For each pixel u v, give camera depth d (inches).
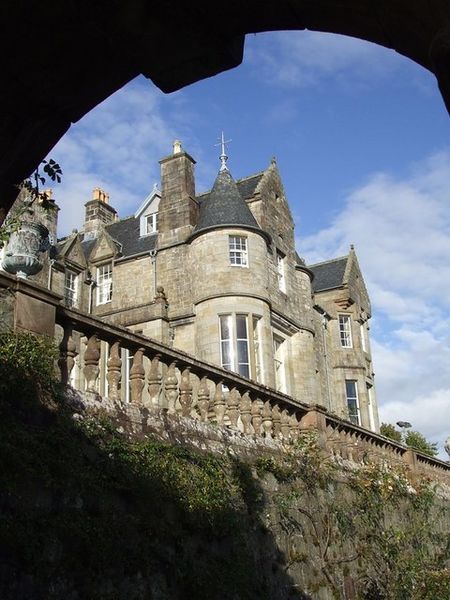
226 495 323.3
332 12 114.6
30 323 255.1
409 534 489.7
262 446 383.6
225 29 131.3
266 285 848.3
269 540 346.3
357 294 1207.6
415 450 622.5
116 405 285.4
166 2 125.5
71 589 224.2
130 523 254.1
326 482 419.2
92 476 246.8
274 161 994.1
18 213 271.1
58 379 258.7
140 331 826.2
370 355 1223.5
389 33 109.0
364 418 1106.1
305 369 926.4
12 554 209.2
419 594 452.4
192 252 860.6
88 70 135.9
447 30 92.3
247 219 858.1
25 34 127.3
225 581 293.1
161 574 262.8
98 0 123.1
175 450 300.0
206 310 813.2
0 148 139.3
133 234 995.3
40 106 139.3
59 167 179.2
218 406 366.0
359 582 416.2
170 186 922.1
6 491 213.6
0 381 228.1
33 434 231.3
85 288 912.9
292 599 346.6
